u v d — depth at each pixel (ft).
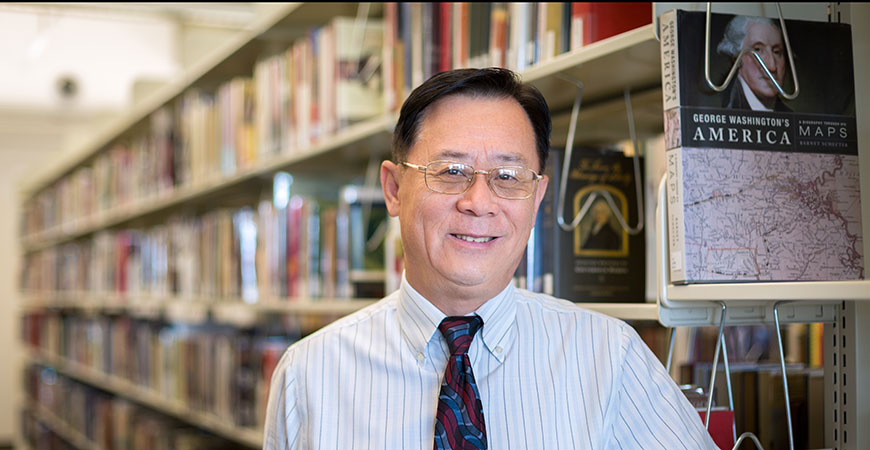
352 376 4.38
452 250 3.97
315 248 8.29
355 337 4.48
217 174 10.28
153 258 13.29
